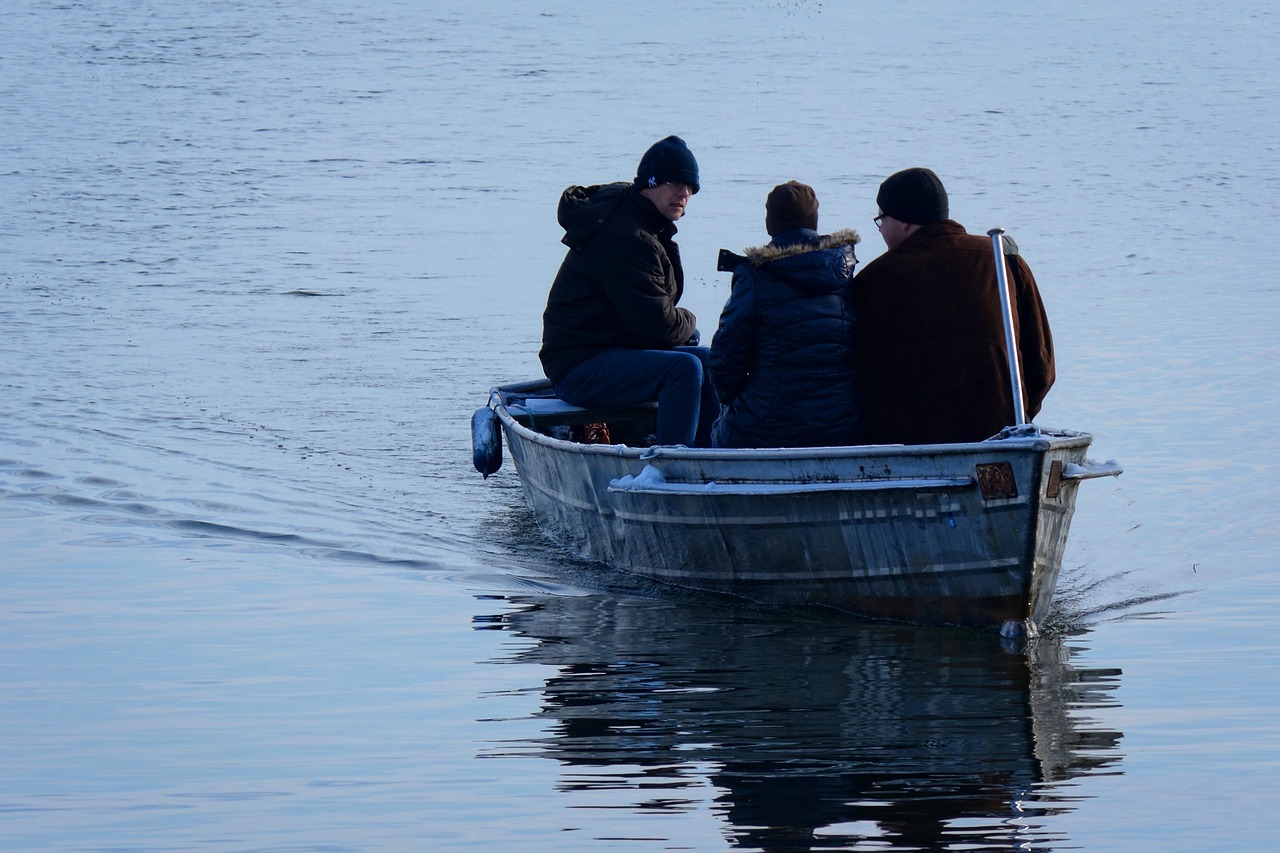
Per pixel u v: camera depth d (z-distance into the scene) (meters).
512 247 54.66
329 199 64.88
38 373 35.62
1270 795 13.59
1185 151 77.50
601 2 157.12
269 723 15.88
